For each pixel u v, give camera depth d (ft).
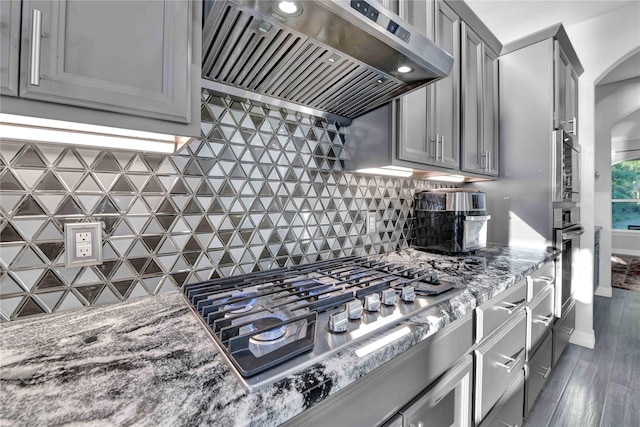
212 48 2.63
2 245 2.29
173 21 2.05
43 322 2.33
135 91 1.90
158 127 2.02
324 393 1.63
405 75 3.17
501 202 6.71
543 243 6.14
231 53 2.71
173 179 3.06
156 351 1.90
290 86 3.38
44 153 2.44
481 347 3.32
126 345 1.98
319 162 4.33
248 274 3.44
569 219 6.82
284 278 3.34
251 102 3.61
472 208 5.53
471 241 5.47
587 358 7.12
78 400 1.43
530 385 4.74
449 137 4.88
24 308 2.38
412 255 5.33
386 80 3.28
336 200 4.58
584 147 7.88
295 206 4.05
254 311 2.27
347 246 4.74
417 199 5.94
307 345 1.87
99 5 1.78
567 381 6.20
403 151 3.98
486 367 3.36
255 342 1.91
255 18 2.27
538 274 4.98
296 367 1.70
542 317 5.11
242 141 3.55
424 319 2.45
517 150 6.45
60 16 1.65
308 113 4.09
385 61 2.89
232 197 3.47
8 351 1.90
